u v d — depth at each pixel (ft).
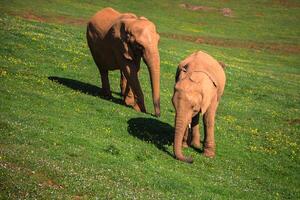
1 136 59.62
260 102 123.24
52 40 132.16
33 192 44.06
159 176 60.39
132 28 83.41
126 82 91.25
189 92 67.10
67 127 70.64
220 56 191.72
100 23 92.22
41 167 50.42
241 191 64.39
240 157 78.84
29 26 147.54
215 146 80.28
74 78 105.50
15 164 49.88
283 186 71.46
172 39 214.69
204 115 72.84
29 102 79.05
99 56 93.25
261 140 89.56
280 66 195.93
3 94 79.61
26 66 103.96
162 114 91.35
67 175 50.42
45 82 94.53
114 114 82.38
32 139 61.41
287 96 135.03
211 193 60.13
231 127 94.07
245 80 142.92
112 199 47.42
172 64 139.13
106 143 67.51
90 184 49.65
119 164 60.90
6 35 123.34
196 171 67.00
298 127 103.35
